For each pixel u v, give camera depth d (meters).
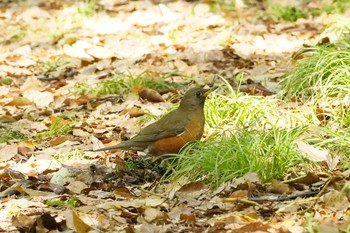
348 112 12.83
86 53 20.48
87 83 17.28
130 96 15.73
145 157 12.38
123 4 26.28
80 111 15.76
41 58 20.66
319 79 13.66
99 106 15.53
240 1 24.16
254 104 13.23
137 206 10.24
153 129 11.91
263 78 15.95
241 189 10.41
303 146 11.02
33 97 16.72
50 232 9.62
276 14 22.33
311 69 14.22
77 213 9.90
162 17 23.95
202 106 12.05
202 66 17.92
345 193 9.72
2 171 12.41
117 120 14.60
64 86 17.52
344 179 10.34
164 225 9.50
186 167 11.17
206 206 10.12
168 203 10.41
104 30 23.06
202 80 16.61
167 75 17.31
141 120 14.15
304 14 22.28
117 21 24.14
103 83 16.69
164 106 15.08
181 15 24.06
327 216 9.38
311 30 20.69
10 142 13.98
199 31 21.73
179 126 11.85
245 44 19.50
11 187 11.27
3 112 16.19
